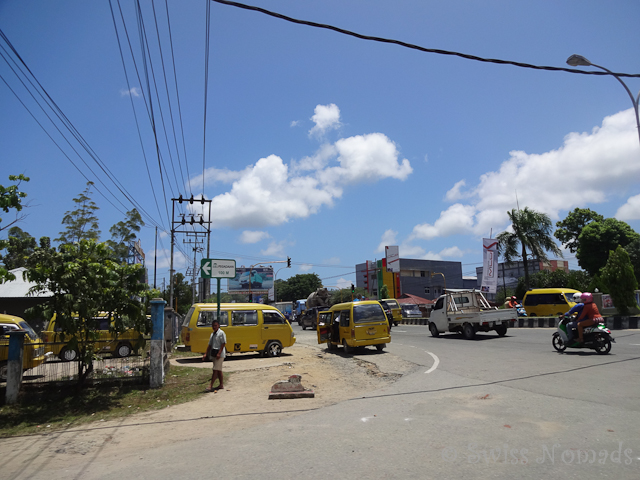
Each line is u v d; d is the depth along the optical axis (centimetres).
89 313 916
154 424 721
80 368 966
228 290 7744
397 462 463
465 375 1012
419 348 1698
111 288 951
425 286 7106
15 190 763
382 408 731
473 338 1986
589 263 4231
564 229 4619
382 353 1603
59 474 496
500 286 6656
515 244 3553
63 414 816
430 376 1036
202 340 1548
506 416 629
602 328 1206
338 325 1759
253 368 1327
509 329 2553
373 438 556
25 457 571
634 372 909
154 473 474
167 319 1866
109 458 548
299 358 1563
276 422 680
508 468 434
